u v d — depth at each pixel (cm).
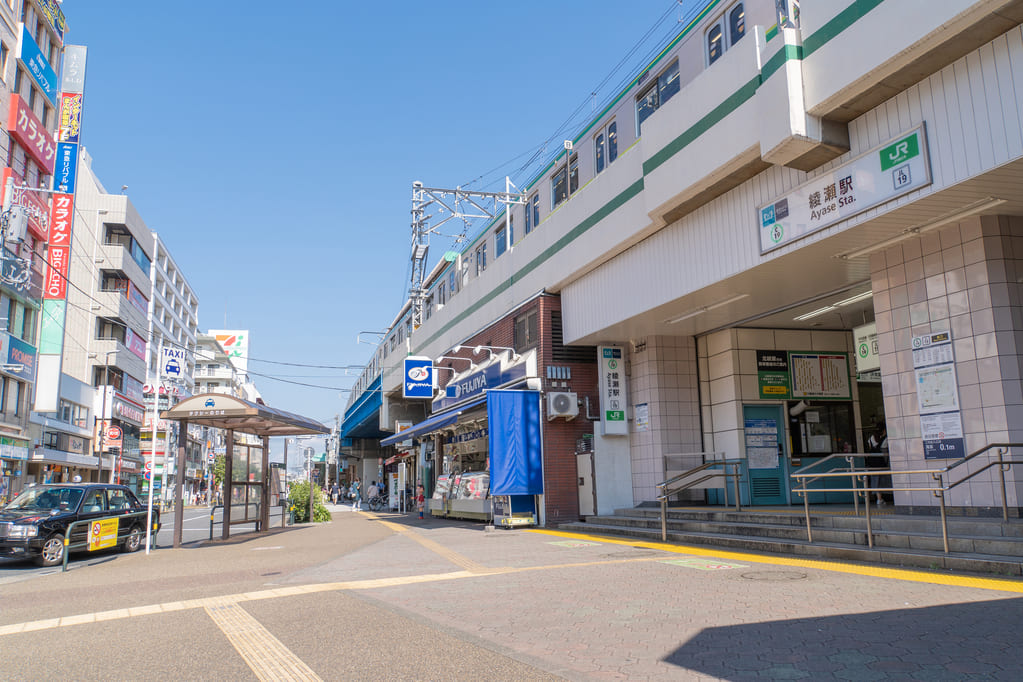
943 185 799
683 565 898
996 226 879
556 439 1741
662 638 524
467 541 1405
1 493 2695
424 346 3045
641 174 1369
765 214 1077
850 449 1609
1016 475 827
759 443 1549
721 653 475
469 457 2402
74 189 3108
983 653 439
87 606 780
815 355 1620
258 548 1441
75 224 4456
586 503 1691
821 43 902
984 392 865
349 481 7719
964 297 896
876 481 1457
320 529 2022
